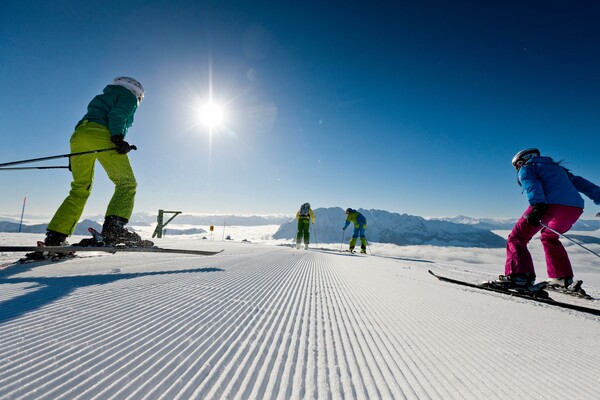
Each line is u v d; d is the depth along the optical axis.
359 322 1.82
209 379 0.98
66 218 3.23
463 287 3.67
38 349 1.04
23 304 1.50
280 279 3.14
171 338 1.27
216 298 2.00
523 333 1.78
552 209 3.38
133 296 1.84
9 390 0.79
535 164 3.51
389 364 1.24
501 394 1.03
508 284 3.43
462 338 1.62
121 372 0.96
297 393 0.94
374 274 4.38
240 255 5.34
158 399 0.83
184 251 4.03
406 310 2.21
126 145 3.33
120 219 3.41
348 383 1.04
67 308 1.50
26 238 5.90
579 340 1.71
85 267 2.78
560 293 3.63
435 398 0.98
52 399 0.78
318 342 1.43
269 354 1.23
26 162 2.78
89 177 3.37
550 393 1.05
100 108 3.42
